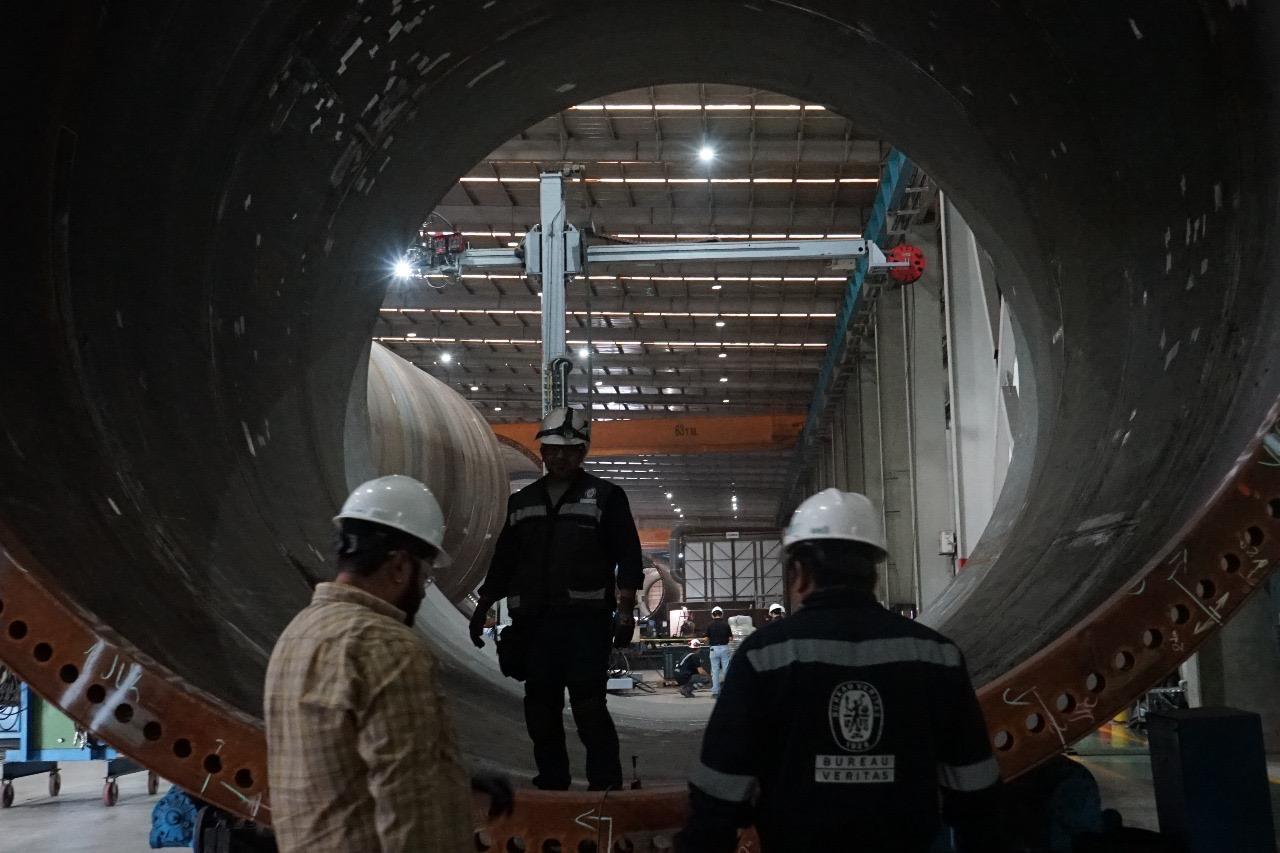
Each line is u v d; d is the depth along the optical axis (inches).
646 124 703.7
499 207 826.2
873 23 198.4
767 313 1047.6
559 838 93.8
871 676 65.4
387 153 206.7
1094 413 147.3
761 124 704.4
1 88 103.3
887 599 848.3
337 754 63.8
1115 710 87.8
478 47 206.4
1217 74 115.0
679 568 1425.9
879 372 886.4
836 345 1083.3
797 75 241.0
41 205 112.0
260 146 162.2
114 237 126.4
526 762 159.8
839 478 1380.4
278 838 65.4
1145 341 134.1
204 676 95.8
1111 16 132.6
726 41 233.8
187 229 145.6
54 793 297.6
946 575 697.6
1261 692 285.6
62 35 109.8
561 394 393.7
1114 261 151.3
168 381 135.0
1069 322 174.7
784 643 67.0
